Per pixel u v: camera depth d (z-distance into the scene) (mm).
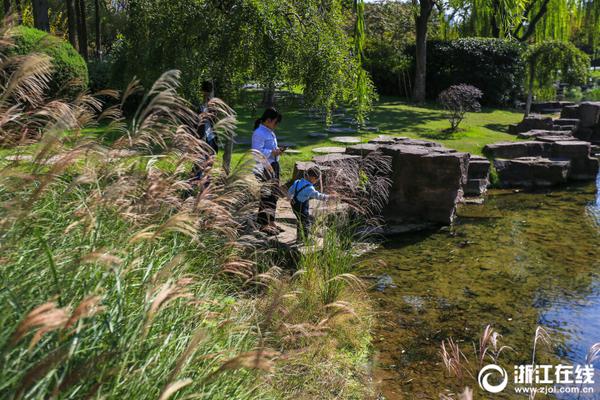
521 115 25125
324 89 8562
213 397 2900
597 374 5336
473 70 27547
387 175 10734
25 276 2795
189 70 7953
